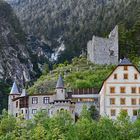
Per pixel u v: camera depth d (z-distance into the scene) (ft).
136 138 493.77
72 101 652.89
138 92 623.36
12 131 545.03
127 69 627.05
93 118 635.66
